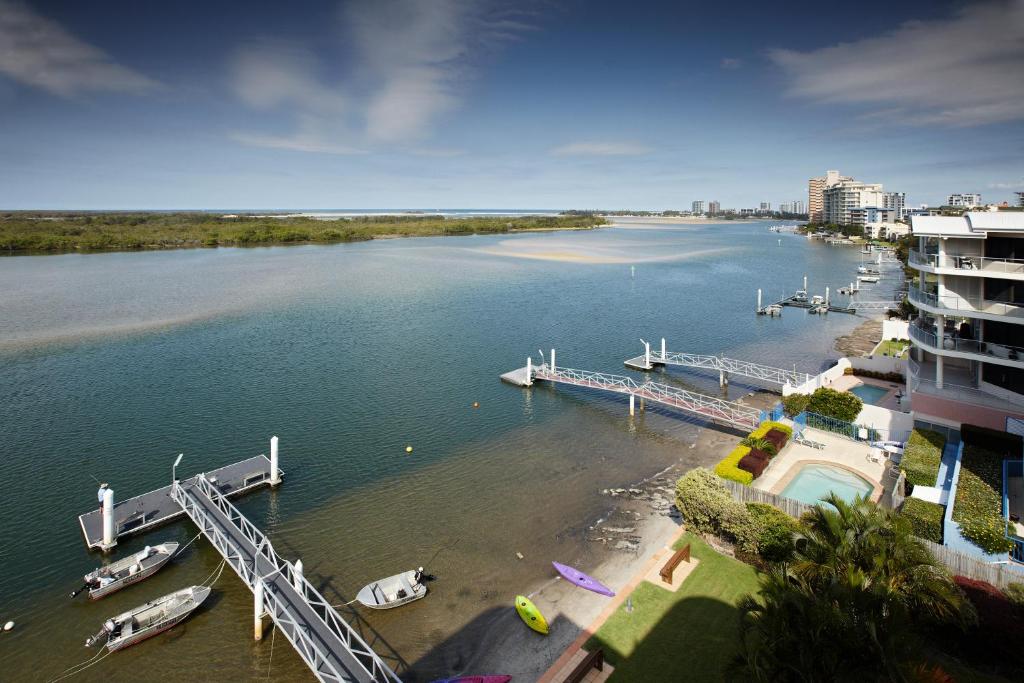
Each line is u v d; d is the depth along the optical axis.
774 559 29.53
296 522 38.25
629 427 53.66
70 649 27.97
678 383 66.25
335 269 159.12
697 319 99.56
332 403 59.31
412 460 47.06
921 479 34.72
